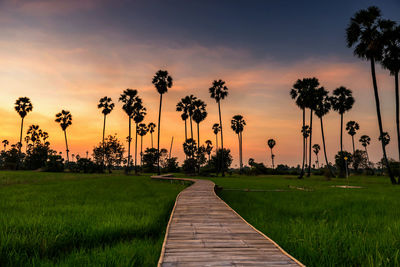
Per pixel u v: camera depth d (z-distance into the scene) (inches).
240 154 3127.5
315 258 230.8
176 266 171.0
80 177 1717.5
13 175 1668.3
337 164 2930.6
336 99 2020.2
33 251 245.8
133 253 236.4
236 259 185.3
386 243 254.2
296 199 647.8
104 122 3063.5
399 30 1167.0
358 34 1256.8
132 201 573.0
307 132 2992.1
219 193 815.1
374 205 526.6
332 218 410.0
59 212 420.5
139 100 2625.5
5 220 336.5
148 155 3464.6
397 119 1254.3
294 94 2015.3
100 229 307.7
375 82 1323.8
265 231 321.7
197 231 271.0
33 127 3779.5
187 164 2837.1
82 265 212.8
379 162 4266.7
